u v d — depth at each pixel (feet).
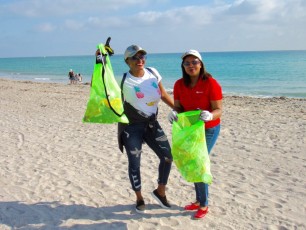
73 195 15.92
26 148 24.57
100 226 13.01
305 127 31.01
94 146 25.05
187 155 12.35
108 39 13.50
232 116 38.99
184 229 12.65
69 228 12.92
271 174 18.65
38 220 13.58
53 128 31.73
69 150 23.99
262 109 45.85
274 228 12.76
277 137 27.25
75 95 62.80
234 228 12.73
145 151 23.29
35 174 18.89
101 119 12.87
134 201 15.17
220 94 12.69
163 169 13.76
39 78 143.74
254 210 14.21
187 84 12.86
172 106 13.96
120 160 21.47
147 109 12.96
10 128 31.76
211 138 13.05
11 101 53.01
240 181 17.63
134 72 12.94
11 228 13.05
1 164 20.77
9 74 176.96
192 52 12.21
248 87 92.02
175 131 12.60
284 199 15.29
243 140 26.53
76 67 255.29
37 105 48.29
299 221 13.28
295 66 197.67
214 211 14.08
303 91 81.05
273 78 120.16
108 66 13.14
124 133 13.26
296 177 18.10
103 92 12.77
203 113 12.10
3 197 15.76
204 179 12.19
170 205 14.55
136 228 12.78
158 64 285.02
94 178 18.21
